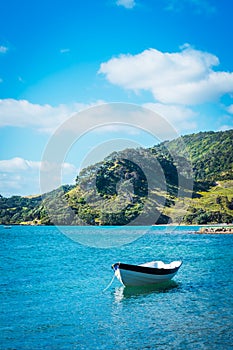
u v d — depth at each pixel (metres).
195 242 59.00
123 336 14.50
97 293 21.67
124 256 41.50
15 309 18.41
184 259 38.19
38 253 45.75
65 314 17.48
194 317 16.77
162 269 22.36
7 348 13.46
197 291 21.86
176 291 21.91
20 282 25.45
